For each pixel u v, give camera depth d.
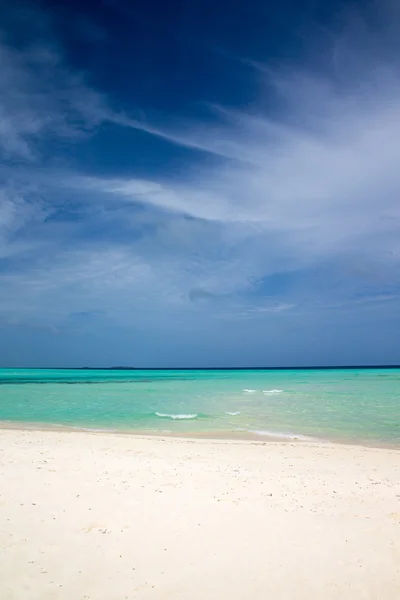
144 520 7.46
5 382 75.31
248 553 6.28
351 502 9.02
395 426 23.05
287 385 61.88
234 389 53.03
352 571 5.81
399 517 8.00
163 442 17.38
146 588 5.28
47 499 8.43
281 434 20.64
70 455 13.35
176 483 10.05
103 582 5.39
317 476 11.54
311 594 5.23
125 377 107.06
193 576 5.59
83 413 29.12
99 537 6.70
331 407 31.84
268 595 5.19
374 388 53.50
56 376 117.81
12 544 6.36
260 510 8.21
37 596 5.04
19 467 11.24
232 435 20.38
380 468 12.87
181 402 36.19
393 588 5.40
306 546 6.57
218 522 7.48
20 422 24.89
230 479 10.73
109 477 10.36
